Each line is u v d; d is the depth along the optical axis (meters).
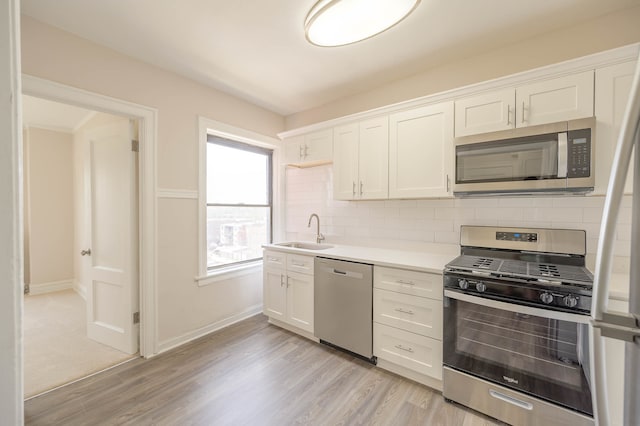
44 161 4.16
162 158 2.45
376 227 2.86
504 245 2.12
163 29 1.95
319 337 2.53
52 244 4.23
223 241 3.12
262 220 3.58
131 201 2.38
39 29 1.83
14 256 0.33
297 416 1.71
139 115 2.29
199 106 2.73
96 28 1.92
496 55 2.20
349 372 2.15
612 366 1.33
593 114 1.64
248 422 1.67
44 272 4.16
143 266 2.36
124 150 2.40
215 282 2.88
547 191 1.80
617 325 0.54
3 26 0.32
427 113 2.24
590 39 1.87
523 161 1.78
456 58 2.33
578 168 1.62
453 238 2.40
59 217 4.30
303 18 1.85
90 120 3.76
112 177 2.48
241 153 3.34
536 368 1.54
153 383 2.02
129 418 1.69
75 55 1.97
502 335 1.64
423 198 2.43
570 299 1.42
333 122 2.81
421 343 1.96
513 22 1.89
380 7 1.57
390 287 2.10
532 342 1.55
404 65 2.44
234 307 3.08
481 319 1.70
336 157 2.80
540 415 1.52
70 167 4.41
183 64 2.40
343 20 1.68
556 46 1.98
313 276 2.57
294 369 2.19
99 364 2.25
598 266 0.56
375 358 2.24
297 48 2.19
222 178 3.13
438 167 2.19
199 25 1.91
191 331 2.68
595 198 1.87
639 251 0.52
